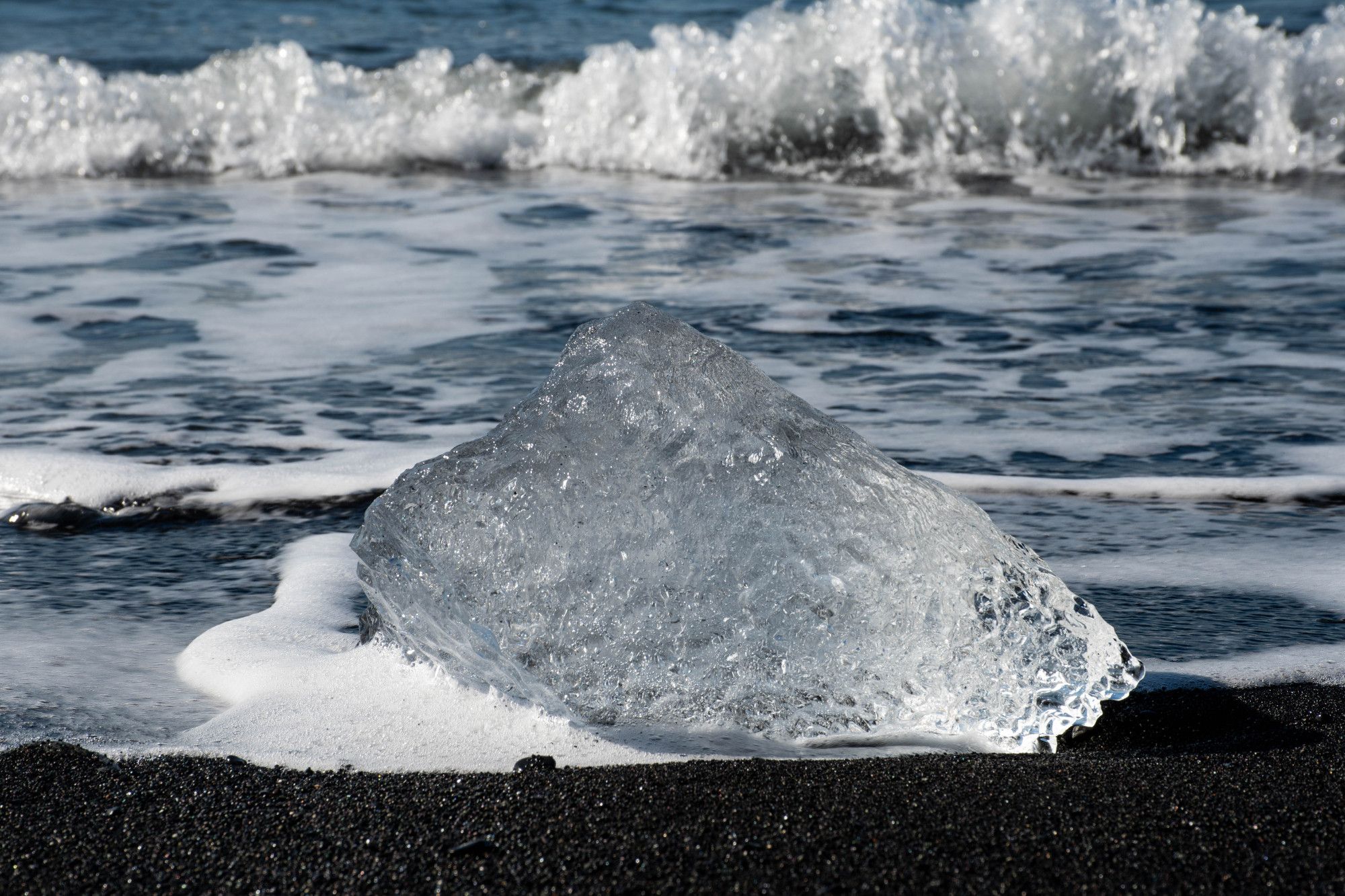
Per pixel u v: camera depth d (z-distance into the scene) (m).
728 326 8.74
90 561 5.20
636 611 3.67
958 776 3.24
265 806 3.18
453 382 7.62
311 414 7.04
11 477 5.95
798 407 3.88
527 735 3.69
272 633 4.45
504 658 3.69
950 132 15.40
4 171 14.76
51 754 3.47
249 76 15.79
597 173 15.22
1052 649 3.71
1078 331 8.66
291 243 11.32
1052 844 2.87
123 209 12.81
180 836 3.04
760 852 2.85
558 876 2.79
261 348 8.31
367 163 15.45
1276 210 12.63
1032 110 15.29
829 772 3.27
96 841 3.03
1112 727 3.76
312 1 23.81
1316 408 7.02
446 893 2.76
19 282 9.86
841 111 15.45
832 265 10.53
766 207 13.08
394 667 4.09
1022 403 7.21
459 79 16.75
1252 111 15.05
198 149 15.19
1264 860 2.81
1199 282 9.86
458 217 12.50
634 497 3.69
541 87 16.66
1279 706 3.82
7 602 4.78
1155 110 15.10
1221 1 21.44
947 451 6.43
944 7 16.14
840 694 3.68
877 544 3.66
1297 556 5.13
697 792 3.14
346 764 3.49
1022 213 12.74
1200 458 6.30
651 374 3.78
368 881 2.82
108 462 6.10
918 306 9.28
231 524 5.62
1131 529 5.45
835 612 3.66
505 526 3.69
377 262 10.65
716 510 3.68
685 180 14.77
